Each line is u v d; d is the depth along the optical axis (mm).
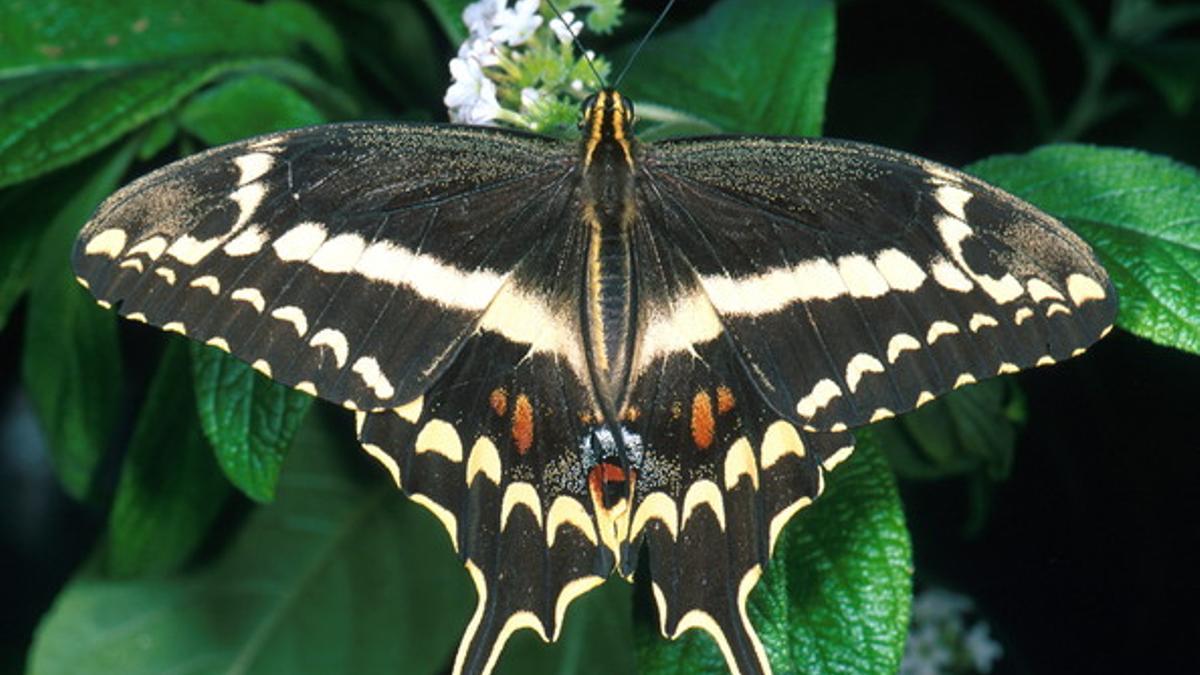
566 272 441
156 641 534
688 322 440
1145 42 551
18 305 577
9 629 589
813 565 454
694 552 433
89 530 597
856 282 433
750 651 429
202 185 426
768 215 440
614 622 530
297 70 503
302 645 536
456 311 435
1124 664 542
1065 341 423
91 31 493
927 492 539
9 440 595
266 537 541
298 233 429
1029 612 546
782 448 435
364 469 543
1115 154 468
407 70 544
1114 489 534
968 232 430
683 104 484
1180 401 529
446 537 542
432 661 536
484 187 442
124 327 565
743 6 494
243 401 463
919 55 565
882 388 429
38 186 500
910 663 549
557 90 465
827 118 551
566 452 436
